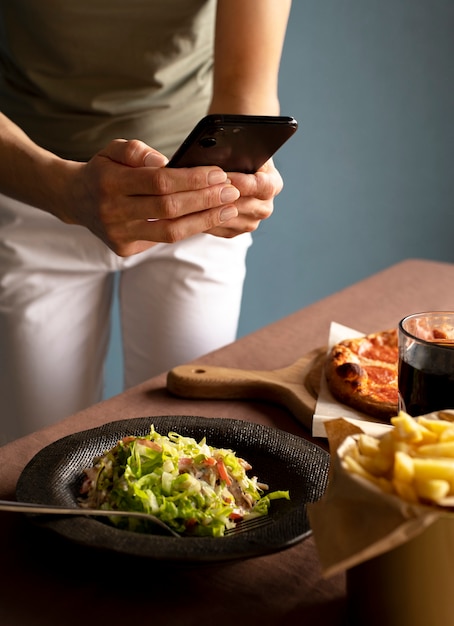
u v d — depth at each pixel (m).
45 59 1.46
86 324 1.64
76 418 1.11
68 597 0.81
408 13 2.67
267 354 1.34
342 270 2.99
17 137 1.26
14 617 0.78
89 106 1.48
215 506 0.85
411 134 2.82
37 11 1.41
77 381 1.66
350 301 1.59
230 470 0.91
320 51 2.71
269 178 1.14
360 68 2.73
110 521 0.85
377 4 2.66
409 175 2.87
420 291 1.65
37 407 1.63
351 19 2.68
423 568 0.71
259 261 2.92
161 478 0.86
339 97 2.77
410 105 2.78
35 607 0.79
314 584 0.83
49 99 1.48
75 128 1.50
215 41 1.38
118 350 2.66
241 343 1.38
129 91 1.48
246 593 0.82
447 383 0.94
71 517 0.82
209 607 0.80
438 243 2.95
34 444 1.04
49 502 0.85
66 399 1.65
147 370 1.67
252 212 1.19
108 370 2.66
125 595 0.81
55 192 1.19
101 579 0.83
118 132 1.50
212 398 1.19
